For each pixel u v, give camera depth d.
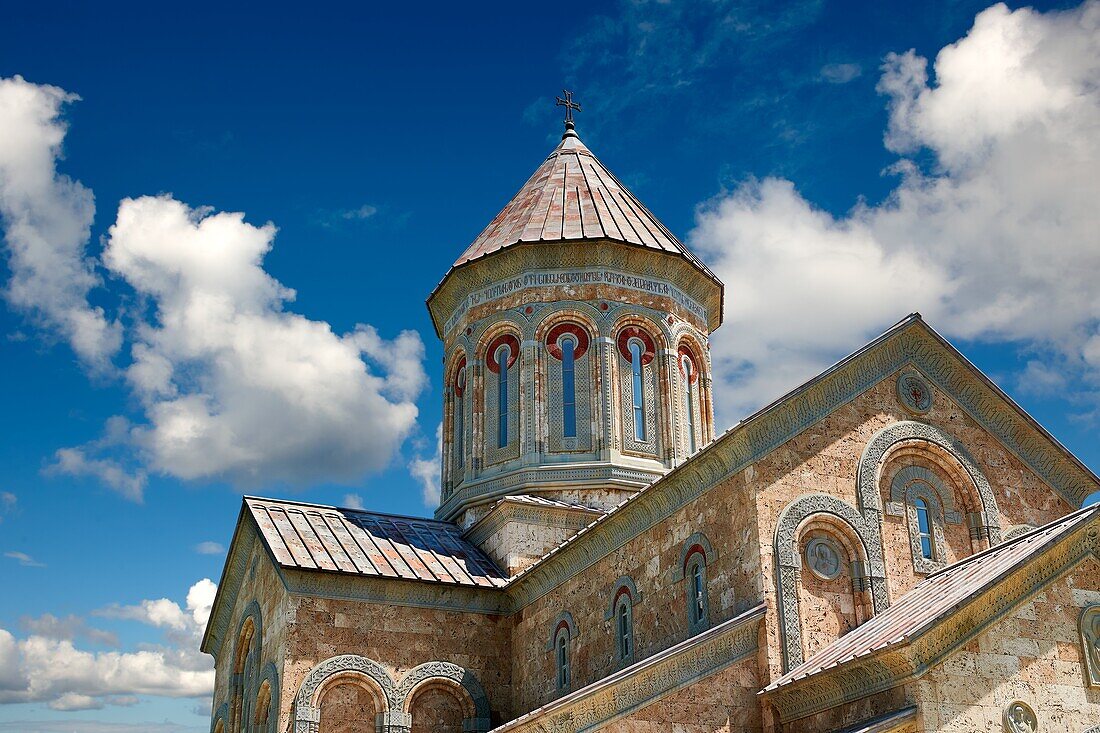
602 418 34.88
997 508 25.52
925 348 26.09
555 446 35.03
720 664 22.11
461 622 30.91
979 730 18.62
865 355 25.16
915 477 25.22
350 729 28.61
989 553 22.45
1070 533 20.06
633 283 36.59
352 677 28.97
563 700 22.12
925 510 25.09
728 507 24.08
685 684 21.81
